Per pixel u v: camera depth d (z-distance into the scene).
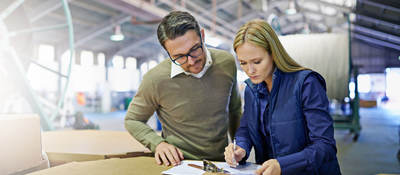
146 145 1.09
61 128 6.46
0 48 2.12
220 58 1.13
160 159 1.01
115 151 1.19
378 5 9.26
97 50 11.85
